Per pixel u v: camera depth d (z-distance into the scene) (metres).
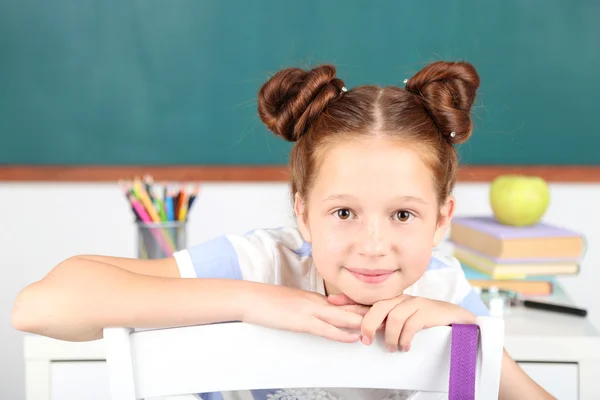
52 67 3.67
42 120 3.69
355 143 1.01
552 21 3.62
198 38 3.67
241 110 3.70
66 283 1.04
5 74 3.67
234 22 3.67
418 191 1.01
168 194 1.76
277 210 3.03
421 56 3.66
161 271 1.25
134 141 3.71
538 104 3.64
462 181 3.47
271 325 0.98
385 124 1.02
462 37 3.64
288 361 0.92
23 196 3.28
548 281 1.71
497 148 3.66
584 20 3.60
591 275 2.84
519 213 1.75
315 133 1.06
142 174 3.64
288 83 1.15
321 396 1.21
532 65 3.64
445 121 1.08
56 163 3.71
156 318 1.00
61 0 3.64
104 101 3.69
